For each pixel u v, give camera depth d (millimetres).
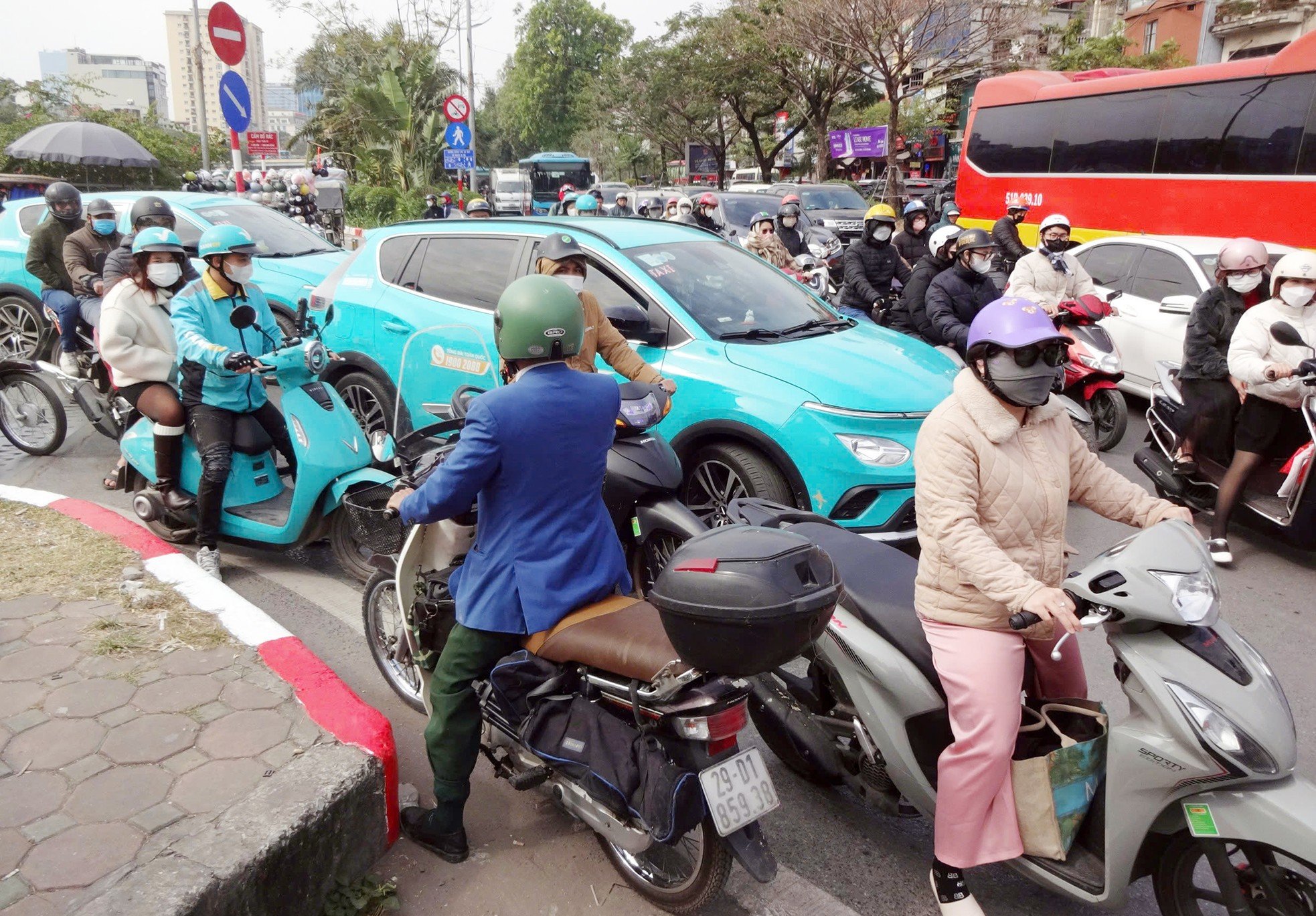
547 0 68312
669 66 40938
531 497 2775
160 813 2730
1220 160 11820
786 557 2328
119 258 6672
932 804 2908
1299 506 5363
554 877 3021
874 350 5516
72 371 7137
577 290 4602
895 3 25016
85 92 32938
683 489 5480
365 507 3934
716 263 6102
